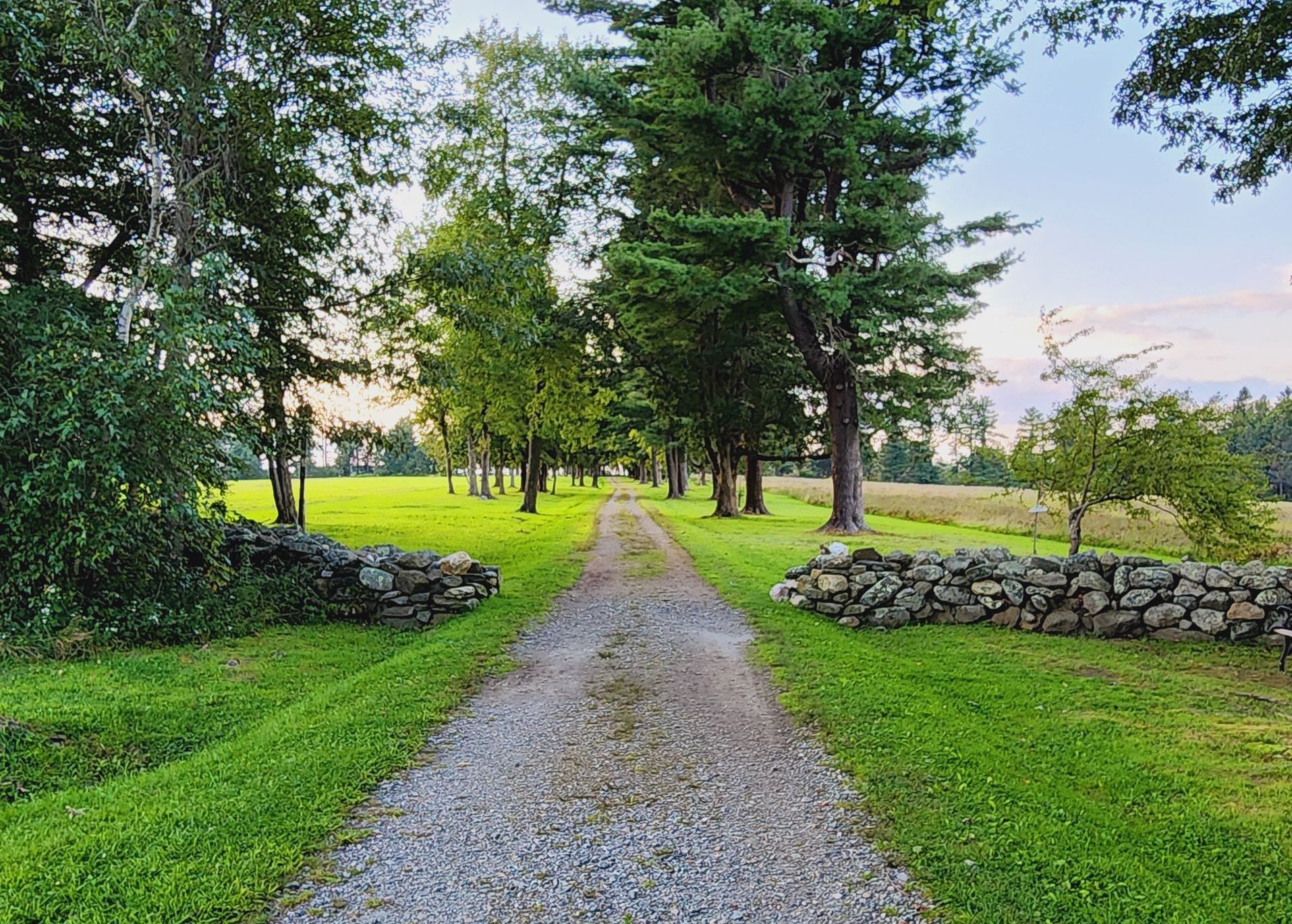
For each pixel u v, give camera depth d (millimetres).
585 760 5027
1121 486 10914
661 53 17703
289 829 3838
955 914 3152
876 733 5348
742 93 18234
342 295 14992
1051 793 4402
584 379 29453
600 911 3205
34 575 7180
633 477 111500
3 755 4668
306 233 14055
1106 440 10820
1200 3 7188
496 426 31500
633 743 5359
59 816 3955
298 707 5957
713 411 26281
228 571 8922
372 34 13086
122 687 6328
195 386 8156
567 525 24422
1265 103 7691
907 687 6582
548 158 25734
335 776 4535
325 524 24000
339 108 13445
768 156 18641
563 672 7320
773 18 17766
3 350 7633
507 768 4895
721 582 12570
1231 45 7195
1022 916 3125
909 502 37594
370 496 42656
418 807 4273
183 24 10250
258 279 13203
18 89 10078
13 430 7160
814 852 3719
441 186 15508
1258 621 8461
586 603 10906
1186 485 10414
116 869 3383
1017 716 6027
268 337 14023
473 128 15328
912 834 3840
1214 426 10648
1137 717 6008
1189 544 19906
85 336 7781
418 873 3514
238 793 4215
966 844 3734
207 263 9031
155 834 3717
